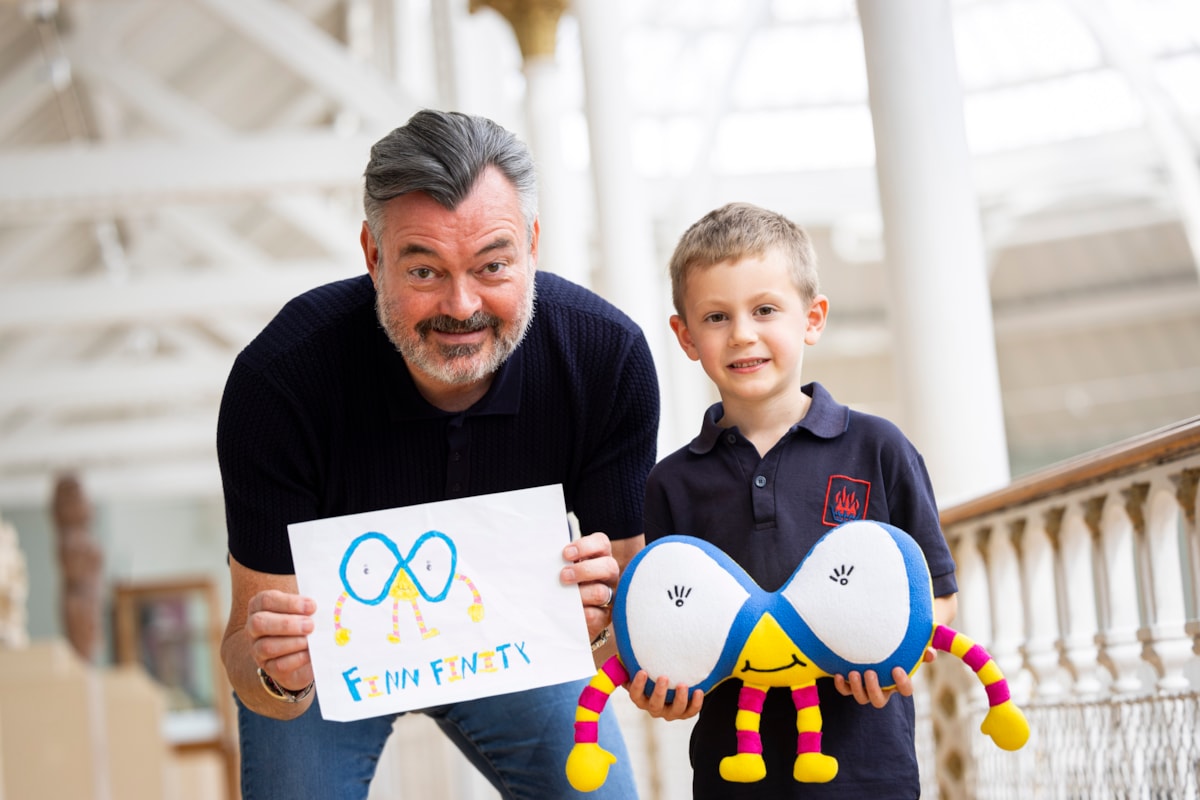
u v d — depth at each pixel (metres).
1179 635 2.48
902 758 1.94
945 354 3.55
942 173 3.58
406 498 2.20
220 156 8.27
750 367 1.97
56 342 16.25
